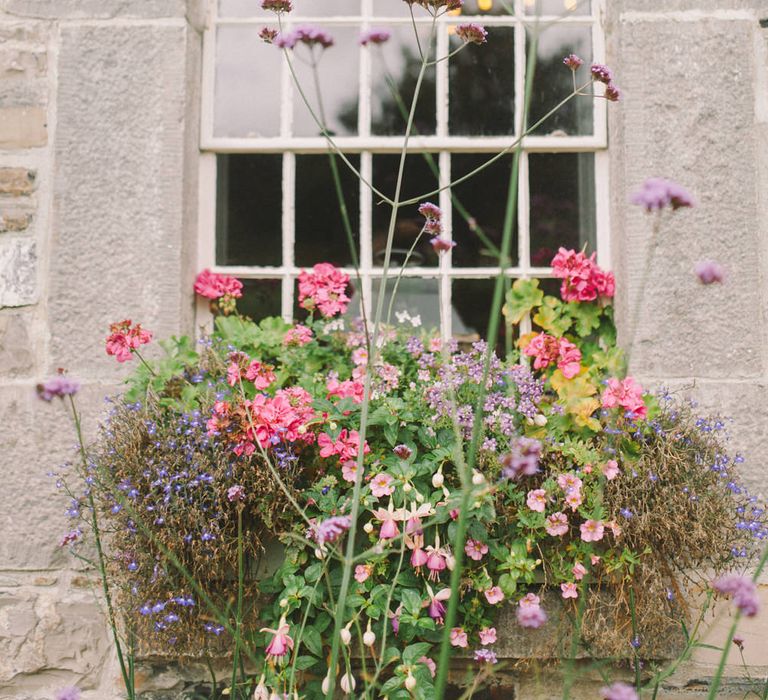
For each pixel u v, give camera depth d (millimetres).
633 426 2334
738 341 2535
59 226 2631
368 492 2293
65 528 2516
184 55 2707
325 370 2705
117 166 2658
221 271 2867
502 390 2441
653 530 2262
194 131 2811
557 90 2914
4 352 2592
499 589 2254
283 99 2934
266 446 2262
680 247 2568
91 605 2496
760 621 2398
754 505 2459
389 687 2104
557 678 2396
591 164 2881
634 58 2637
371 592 2213
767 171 2598
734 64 2629
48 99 2680
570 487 2244
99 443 2496
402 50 2961
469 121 2926
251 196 2914
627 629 2307
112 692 2480
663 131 2611
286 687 2242
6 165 2656
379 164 2934
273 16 2951
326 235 2906
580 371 2607
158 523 2225
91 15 2705
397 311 2875
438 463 2316
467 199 2900
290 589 2219
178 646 2346
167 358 2541
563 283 2738
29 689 2490
